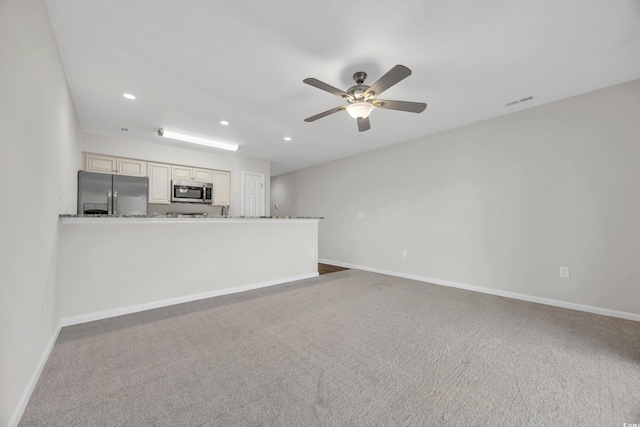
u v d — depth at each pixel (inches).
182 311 105.7
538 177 120.4
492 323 94.0
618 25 71.2
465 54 83.7
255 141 175.9
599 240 104.9
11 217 44.8
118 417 48.6
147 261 108.7
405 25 71.0
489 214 136.0
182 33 73.9
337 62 87.7
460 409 51.2
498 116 133.3
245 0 62.6
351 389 57.2
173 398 54.0
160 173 181.5
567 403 52.9
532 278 121.3
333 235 228.2
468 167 144.4
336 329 88.5
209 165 201.9
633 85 99.0
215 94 109.4
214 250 127.3
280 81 99.5
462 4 64.2
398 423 47.5
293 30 72.9
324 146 187.8
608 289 102.6
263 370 64.2
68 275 92.2
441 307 111.4
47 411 49.8
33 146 55.7
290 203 279.0
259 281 143.9
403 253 174.7
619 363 67.5
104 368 64.4
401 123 143.2
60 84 83.3
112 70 91.5
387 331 87.0
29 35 52.4
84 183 138.4
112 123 140.6
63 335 82.8
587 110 108.4
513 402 53.2
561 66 90.5
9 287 44.3
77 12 65.4
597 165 105.7
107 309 99.3
